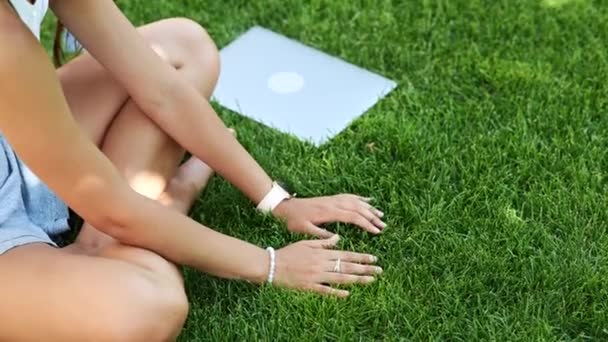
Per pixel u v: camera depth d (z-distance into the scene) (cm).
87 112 221
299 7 309
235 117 271
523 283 221
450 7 307
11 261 190
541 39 297
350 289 219
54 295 185
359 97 278
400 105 275
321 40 298
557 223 237
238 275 213
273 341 210
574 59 287
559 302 218
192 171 239
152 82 215
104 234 206
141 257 196
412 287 221
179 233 199
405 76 285
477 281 221
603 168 253
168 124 219
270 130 267
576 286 221
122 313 183
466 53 291
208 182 246
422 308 216
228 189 245
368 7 309
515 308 217
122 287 186
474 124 267
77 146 180
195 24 243
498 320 214
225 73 286
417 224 237
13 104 171
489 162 253
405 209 239
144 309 185
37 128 174
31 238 196
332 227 237
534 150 256
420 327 212
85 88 223
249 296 218
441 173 250
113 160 218
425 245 231
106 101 223
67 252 197
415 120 269
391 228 236
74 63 227
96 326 183
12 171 206
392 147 260
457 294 219
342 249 231
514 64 287
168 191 231
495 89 280
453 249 230
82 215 192
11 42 167
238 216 238
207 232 206
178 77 218
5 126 174
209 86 238
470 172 251
